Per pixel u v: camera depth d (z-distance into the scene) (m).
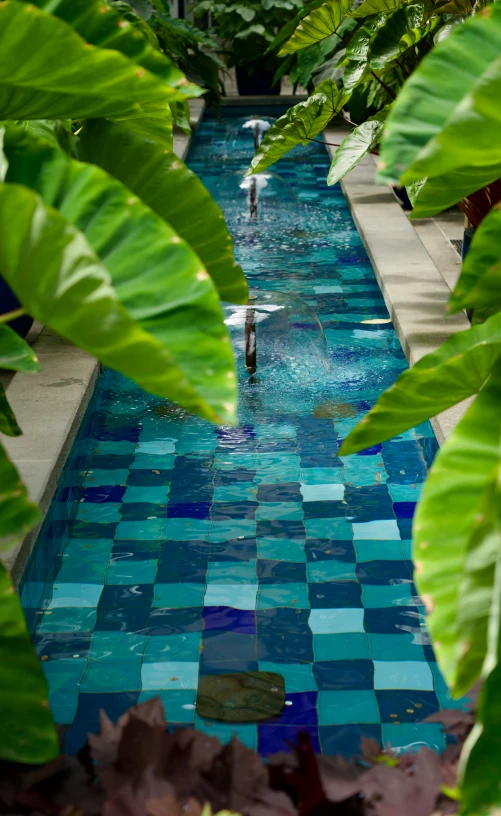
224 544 2.88
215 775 1.46
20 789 1.46
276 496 3.18
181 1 14.79
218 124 11.68
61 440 3.02
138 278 1.41
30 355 1.87
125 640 2.41
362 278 5.61
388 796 1.39
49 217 1.15
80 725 2.08
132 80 1.50
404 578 2.70
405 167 1.36
